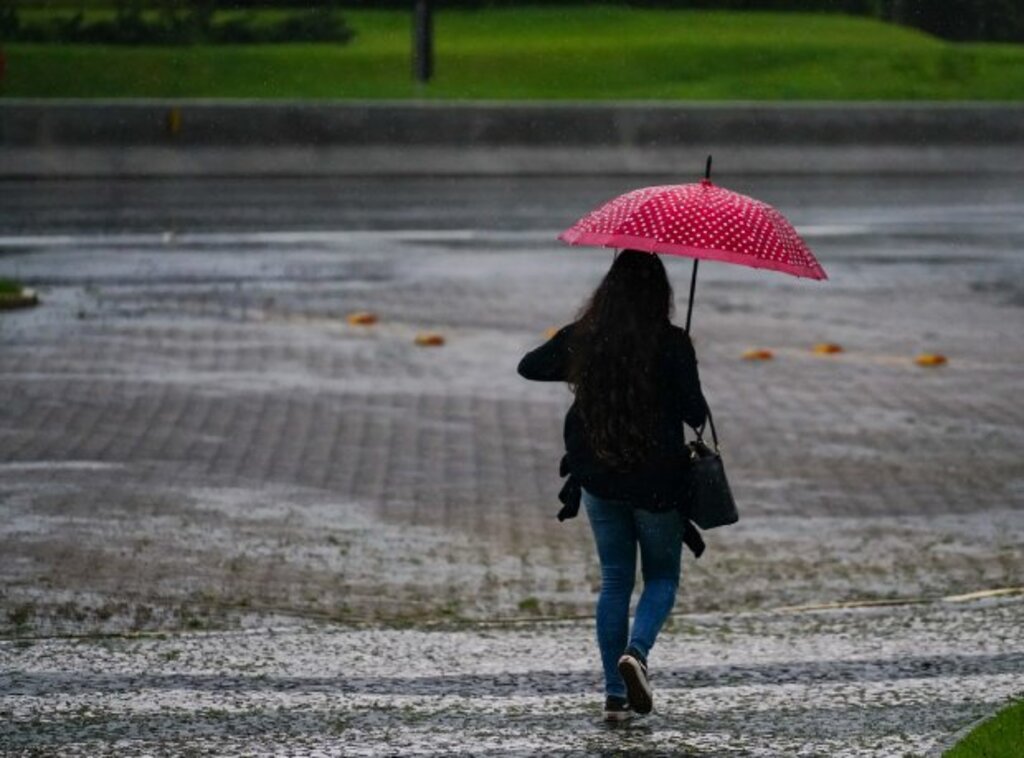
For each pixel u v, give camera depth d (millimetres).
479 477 32594
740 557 28094
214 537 28312
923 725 19328
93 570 26391
